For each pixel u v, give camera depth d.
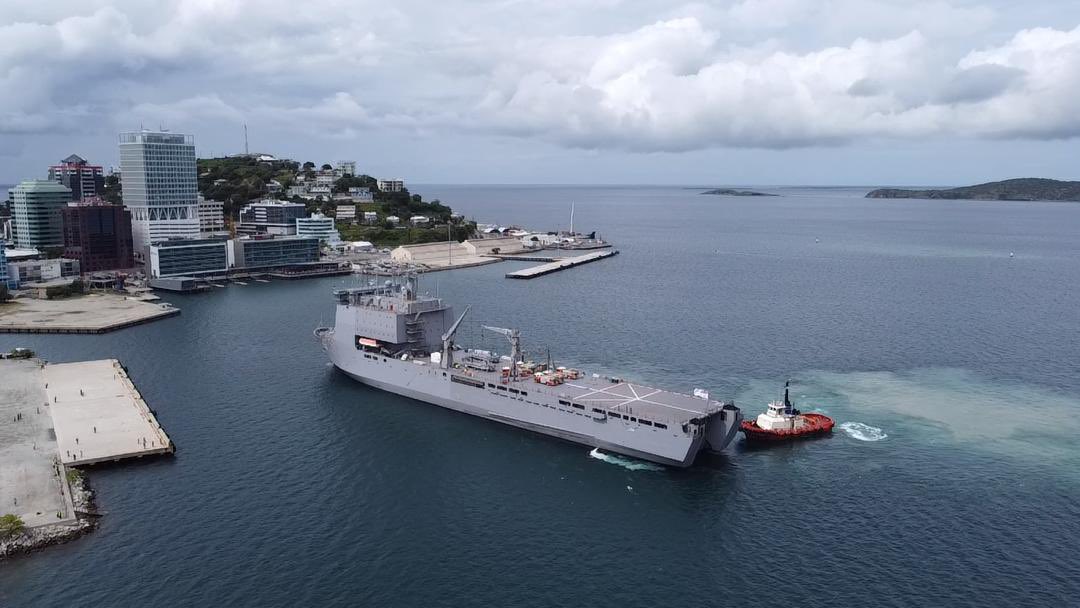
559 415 115.88
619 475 104.31
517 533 87.88
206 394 138.50
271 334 190.12
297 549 83.06
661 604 74.00
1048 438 115.25
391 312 139.75
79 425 117.38
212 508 92.31
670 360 160.50
